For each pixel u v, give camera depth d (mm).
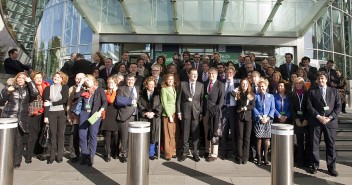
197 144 6359
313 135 5578
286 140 4160
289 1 10391
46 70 18172
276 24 12094
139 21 12320
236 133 6281
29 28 18125
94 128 5945
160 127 6680
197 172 5512
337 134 7723
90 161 5879
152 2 11172
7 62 9281
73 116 6250
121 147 6328
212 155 6328
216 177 5203
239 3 11633
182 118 6328
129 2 10484
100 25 13281
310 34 15578
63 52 17625
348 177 5309
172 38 13508
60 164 6062
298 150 6023
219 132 6109
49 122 6129
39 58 18859
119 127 6332
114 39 13562
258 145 6105
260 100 6199
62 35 17906
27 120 5867
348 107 13617
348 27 17703
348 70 17266
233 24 12344
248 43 13367
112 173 5422
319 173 5562
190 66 7773
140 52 13805
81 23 16984
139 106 6441
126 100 6215
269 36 13266
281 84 6418
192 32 13273
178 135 6746
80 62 8469
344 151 6961
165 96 6441
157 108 6379
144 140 4340
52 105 6180
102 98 6070
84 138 6035
